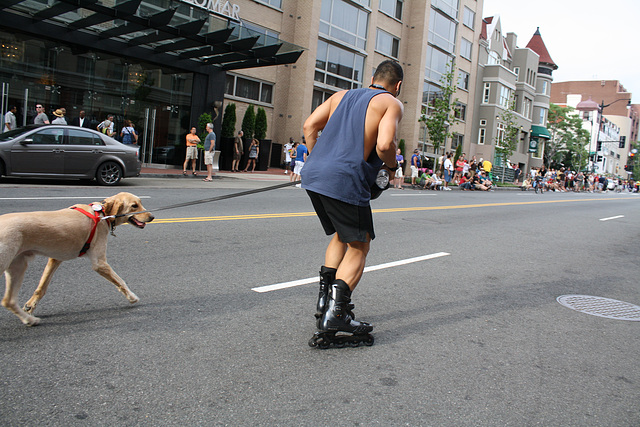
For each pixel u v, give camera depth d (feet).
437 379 10.13
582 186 161.79
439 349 11.80
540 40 182.70
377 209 40.40
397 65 11.74
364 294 16.02
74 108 56.03
